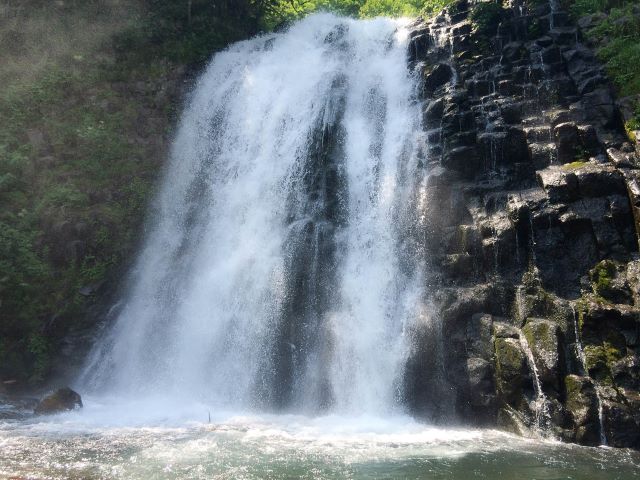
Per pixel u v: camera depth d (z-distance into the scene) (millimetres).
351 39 18891
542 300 10734
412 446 8875
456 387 10664
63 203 15492
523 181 12703
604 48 13742
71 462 7648
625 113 12422
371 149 15250
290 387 12195
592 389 9422
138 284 15562
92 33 19047
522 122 13555
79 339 14383
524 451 8578
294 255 13984
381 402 11312
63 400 11375
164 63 19531
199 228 16391
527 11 15719
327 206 14602
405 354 11445
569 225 11117
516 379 9953
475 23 16047
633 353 9570
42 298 14281
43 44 18391
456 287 11781
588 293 10578
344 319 12461
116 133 17500
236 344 13297
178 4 21125
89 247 15258
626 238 10805
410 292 12320
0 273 13828
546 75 14047
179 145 18391
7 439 8844
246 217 15766
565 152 12375
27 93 17156
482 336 10781
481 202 12562
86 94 17859
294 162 15766
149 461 7785
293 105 17047
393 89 16500
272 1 23859
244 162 16906
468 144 13531
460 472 7527
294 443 8961
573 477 7355
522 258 11414
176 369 13727
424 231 12891
